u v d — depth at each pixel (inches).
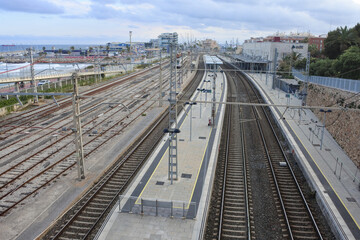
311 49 3408.0
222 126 1470.2
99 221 667.4
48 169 941.8
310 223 674.8
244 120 1610.5
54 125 1457.9
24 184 840.9
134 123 1503.4
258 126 1494.8
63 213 692.1
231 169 965.8
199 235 605.0
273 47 3316.9
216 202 759.7
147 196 755.4
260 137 1318.9
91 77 3090.6
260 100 2161.7
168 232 613.9
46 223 652.1
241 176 912.9
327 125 1381.6
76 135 828.0
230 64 4594.0
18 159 1022.4
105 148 1122.0
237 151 1138.7
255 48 4109.3
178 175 878.4
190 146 1138.0
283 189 836.0
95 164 968.9
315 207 747.4
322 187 807.1
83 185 823.7
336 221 647.1
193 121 1524.4
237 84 2923.2
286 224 665.0
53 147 1141.7
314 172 905.5
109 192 800.3
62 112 1722.4
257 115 1736.0
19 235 610.5
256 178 901.8
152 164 960.3
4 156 1047.0
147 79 3211.1
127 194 766.5
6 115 1648.6
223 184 840.3
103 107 1855.3
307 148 1124.5
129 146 1161.4
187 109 1804.9
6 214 695.1
